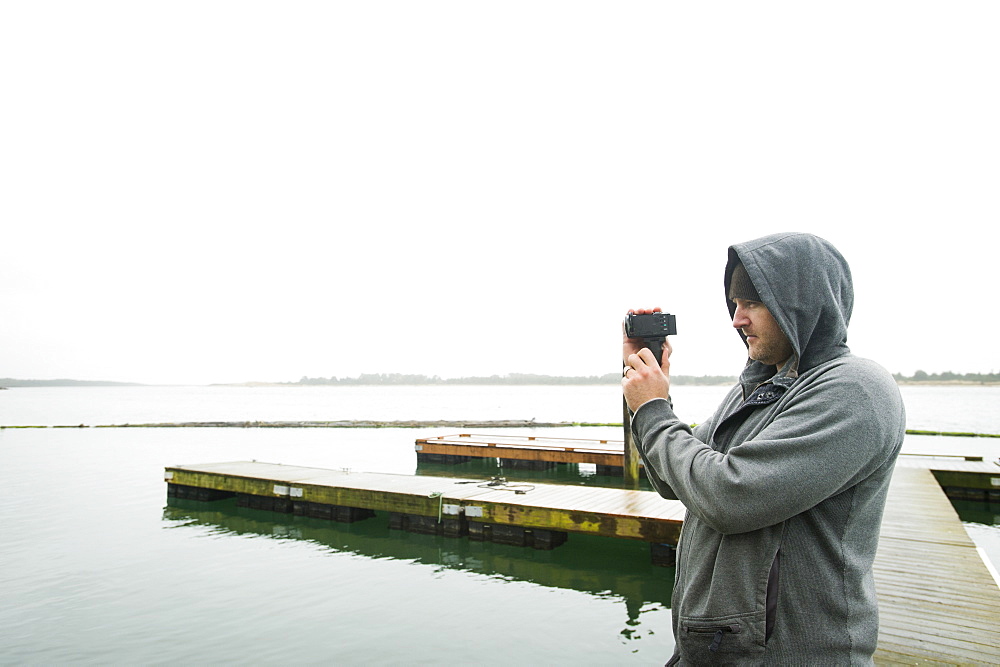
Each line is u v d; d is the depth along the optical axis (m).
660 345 1.58
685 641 1.34
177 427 32.34
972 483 11.22
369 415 50.16
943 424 35.75
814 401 1.24
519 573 7.18
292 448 21.92
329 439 25.64
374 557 7.90
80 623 5.77
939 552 6.00
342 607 6.16
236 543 8.66
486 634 5.50
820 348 1.37
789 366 1.40
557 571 7.23
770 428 1.28
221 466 12.35
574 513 7.61
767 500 1.17
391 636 5.46
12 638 5.44
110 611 6.06
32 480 14.30
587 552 7.89
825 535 1.22
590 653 5.13
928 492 9.15
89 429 30.95
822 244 1.41
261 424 32.56
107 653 5.15
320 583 6.89
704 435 1.65
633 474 9.34
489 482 9.84
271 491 10.54
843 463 1.17
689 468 1.30
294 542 8.69
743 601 1.25
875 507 1.26
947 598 4.77
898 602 4.70
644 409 1.50
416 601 6.32
